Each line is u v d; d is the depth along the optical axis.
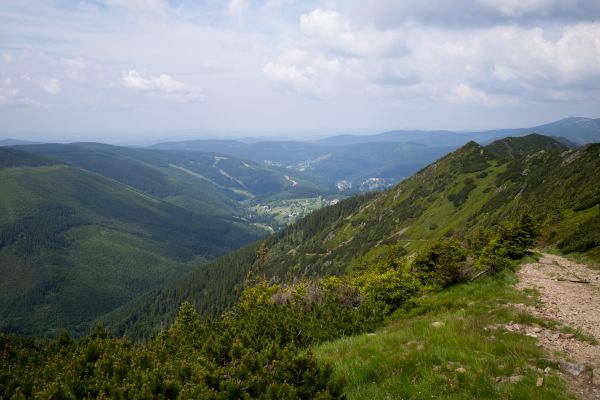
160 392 10.68
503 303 17.97
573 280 22.73
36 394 10.34
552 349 11.47
